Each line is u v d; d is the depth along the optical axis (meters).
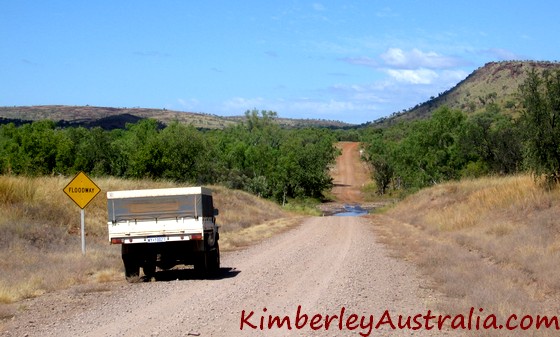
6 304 12.42
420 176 72.69
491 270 14.95
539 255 16.25
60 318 10.96
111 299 13.08
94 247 22.53
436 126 72.12
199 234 15.82
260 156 99.75
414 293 13.12
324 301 12.13
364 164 177.62
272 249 24.75
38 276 15.25
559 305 11.30
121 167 70.44
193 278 16.52
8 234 20.62
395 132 183.25
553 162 27.95
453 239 24.28
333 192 133.88
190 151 66.25
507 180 37.75
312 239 29.44
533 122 28.17
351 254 21.86
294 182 101.19
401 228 34.75
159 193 15.89
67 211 26.86
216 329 9.59
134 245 16.02
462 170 68.69
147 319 10.60
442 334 9.21
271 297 12.76
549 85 28.05
